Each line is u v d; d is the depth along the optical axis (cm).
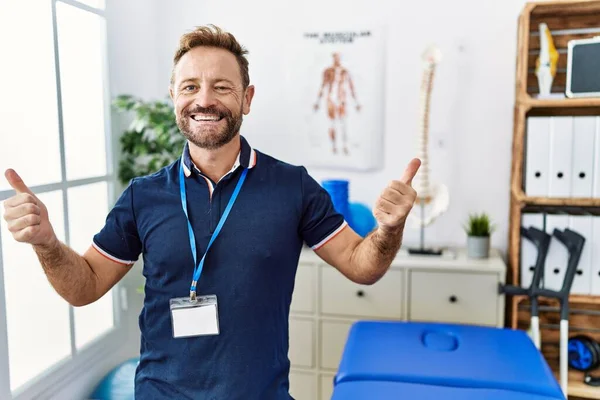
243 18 301
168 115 262
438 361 179
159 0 310
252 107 304
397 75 285
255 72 302
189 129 129
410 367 175
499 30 271
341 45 289
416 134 286
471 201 284
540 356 184
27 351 218
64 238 236
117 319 272
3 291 193
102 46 263
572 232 237
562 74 262
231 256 127
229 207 130
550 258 252
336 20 289
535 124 247
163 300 129
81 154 252
